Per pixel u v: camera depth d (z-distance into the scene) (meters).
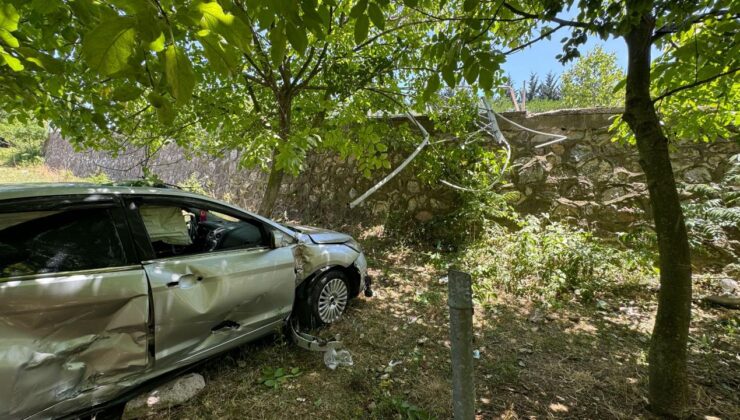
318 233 3.52
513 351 2.98
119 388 1.99
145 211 2.59
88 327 1.84
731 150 4.73
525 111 6.18
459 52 1.57
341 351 2.83
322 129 3.97
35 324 1.67
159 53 1.10
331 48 4.61
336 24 3.90
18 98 2.51
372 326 3.38
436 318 3.56
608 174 5.45
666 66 2.23
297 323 3.20
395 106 5.46
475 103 5.89
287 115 4.62
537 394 2.43
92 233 1.97
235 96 4.38
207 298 2.34
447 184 5.81
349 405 2.31
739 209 3.95
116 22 0.75
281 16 1.00
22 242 1.73
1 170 15.31
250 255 2.69
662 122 3.44
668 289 2.11
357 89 4.59
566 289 4.20
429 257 5.50
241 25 0.87
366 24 1.31
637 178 5.24
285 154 3.30
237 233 3.05
